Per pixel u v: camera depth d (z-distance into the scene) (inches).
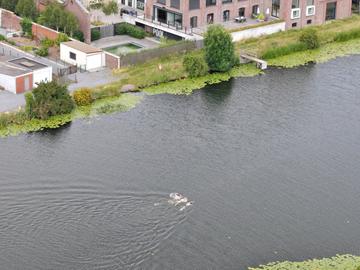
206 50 4436.5
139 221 2938.0
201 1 4913.9
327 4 5329.7
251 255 2783.0
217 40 4402.1
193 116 3863.2
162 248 2795.3
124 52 4658.0
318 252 2812.5
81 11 4753.9
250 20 5157.5
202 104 4015.8
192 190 3171.8
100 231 2871.6
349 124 3818.9
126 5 5315.0
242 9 5147.6
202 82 4313.5
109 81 4207.7
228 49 4434.1
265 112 3937.0
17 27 5002.5
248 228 2933.1
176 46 4571.9
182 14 4864.7
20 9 4992.6
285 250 2817.4
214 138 3634.4
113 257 2741.1
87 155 3422.7
